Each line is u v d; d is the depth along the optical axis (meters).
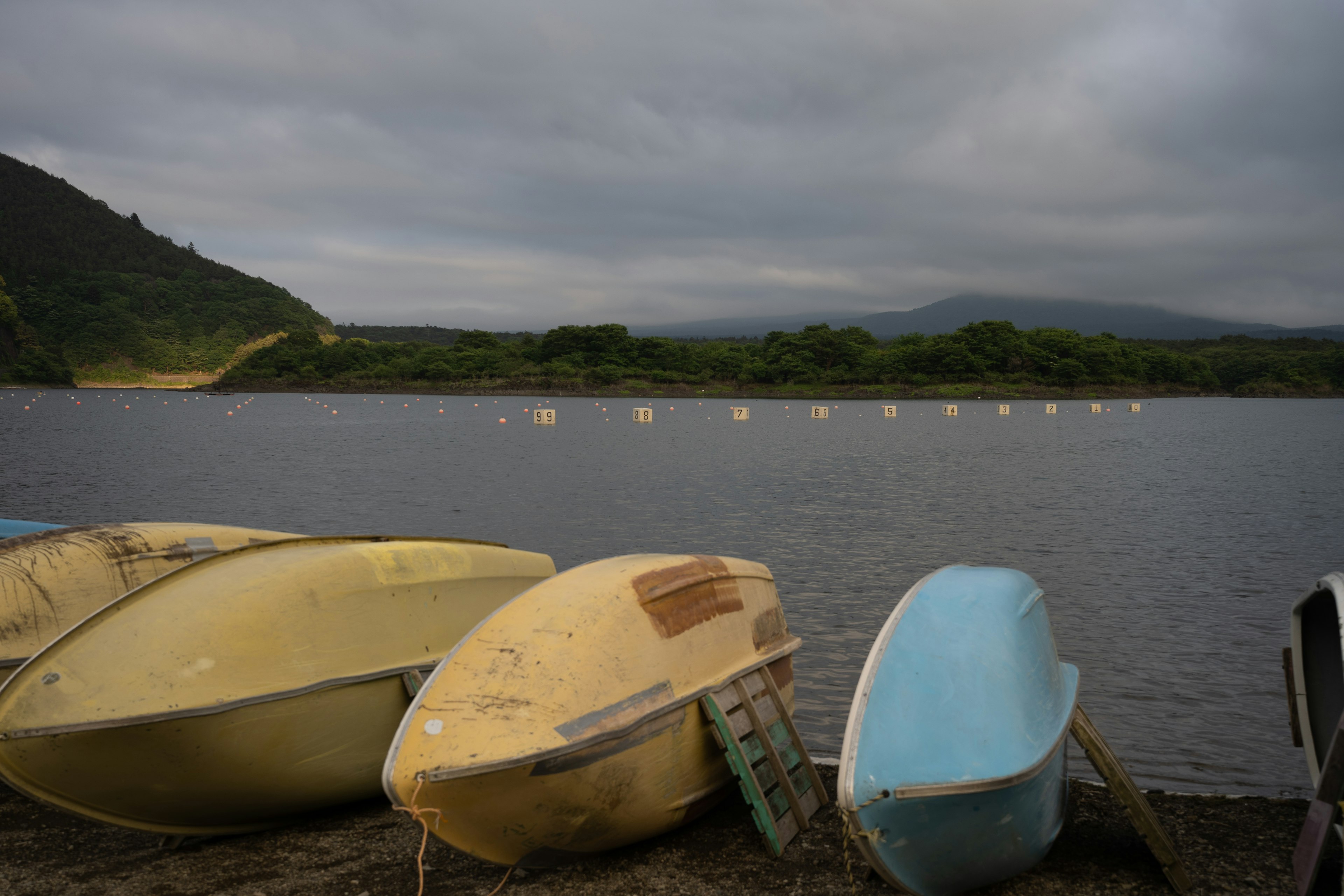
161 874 4.38
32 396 164.62
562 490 25.44
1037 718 4.09
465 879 4.33
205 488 25.34
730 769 4.84
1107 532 18.27
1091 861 4.53
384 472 30.45
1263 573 14.00
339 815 5.11
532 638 4.07
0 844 4.71
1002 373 170.88
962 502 23.17
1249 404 147.50
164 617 4.37
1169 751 6.98
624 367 177.38
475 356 182.62
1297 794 6.25
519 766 3.63
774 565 14.56
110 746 4.05
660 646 4.38
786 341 174.75
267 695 4.37
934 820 3.67
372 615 4.92
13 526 7.39
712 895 4.15
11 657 4.93
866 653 9.59
